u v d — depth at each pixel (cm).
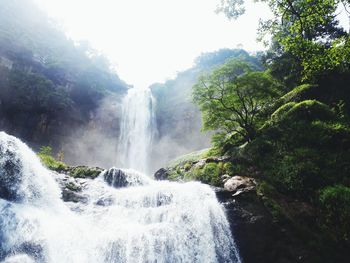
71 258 893
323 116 1488
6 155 1081
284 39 1322
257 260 1074
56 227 947
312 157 1316
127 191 1283
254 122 1744
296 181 1247
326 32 2358
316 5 1184
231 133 1880
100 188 1292
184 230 1070
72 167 1487
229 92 1655
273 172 1340
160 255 988
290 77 2217
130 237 977
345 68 1725
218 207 1158
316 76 1723
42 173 1191
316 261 1047
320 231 1099
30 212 966
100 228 1012
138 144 4228
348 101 1647
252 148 1498
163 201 1231
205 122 1722
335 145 1341
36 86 3375
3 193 1006
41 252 859
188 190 1255
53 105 3450
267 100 1809
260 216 1124
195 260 1034
